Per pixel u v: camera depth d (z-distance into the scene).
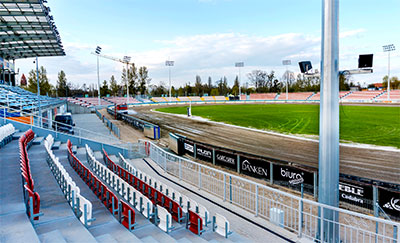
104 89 106.94
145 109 61.31
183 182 10.26
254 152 17.75
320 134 5.65
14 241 4.06
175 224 6.25
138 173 9.75
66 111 52.09
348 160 15.27
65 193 6.73
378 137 21.97
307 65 6.07
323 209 5.65
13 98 22.17
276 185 10.81
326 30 5.36
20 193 6.05
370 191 8.03
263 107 60.81
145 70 102.38
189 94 121.75
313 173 9.41
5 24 16.70
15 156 9.99
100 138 21.19
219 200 8.16
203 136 24.20
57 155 12.79
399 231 4.25
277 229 6.16
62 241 4.37
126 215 5.63
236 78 126.50
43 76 74.19
